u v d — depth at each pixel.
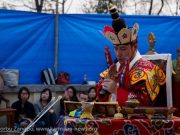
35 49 8.73
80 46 8.91
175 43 9.09
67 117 3.23
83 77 8.95
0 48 8.50
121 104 3.29
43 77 8.77
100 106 3.20
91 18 8.89
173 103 4.16
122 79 3.46
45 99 8.12
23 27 8.62
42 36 8.76
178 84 4.16
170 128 3.07
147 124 3.05
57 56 8.83
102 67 8.98
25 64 8.69
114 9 3.53
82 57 8.93
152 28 9.02
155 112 3.10
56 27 8.80
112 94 3.46
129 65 3.53
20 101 8.12
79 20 8.88
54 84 8.80
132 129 3.03
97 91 3.58
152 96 3.34
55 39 8.81
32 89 8.66
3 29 8.48
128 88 3.41
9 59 8.58
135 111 3.07
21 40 8.63
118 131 3.03
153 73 3.42
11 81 8.55
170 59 3.84
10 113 7.81
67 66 8.90
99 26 8.91
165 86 3.74
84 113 3.13
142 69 3.43
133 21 8.93
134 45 3.59
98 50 8.95
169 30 9.06
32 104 8.16
